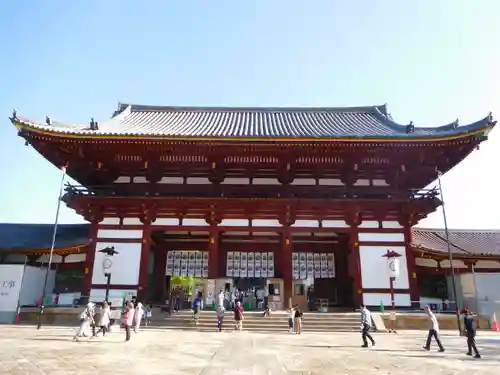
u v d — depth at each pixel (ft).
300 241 101.40
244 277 98.89
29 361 39.75
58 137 82.69
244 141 82.79
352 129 104.27
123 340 57.26
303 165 91.71
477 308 85.71
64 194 85.66
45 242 100.78
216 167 91.50
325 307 89.56
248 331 71.15
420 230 110.93
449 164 91.61
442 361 43.57
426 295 97.35
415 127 101.09
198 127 107.34
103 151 87.81
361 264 85.35
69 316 79.15
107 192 88.74
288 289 83.71
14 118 79.30
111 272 84.12
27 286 86.84
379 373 36.81
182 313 79.82
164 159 90.33
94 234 87.04
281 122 117.60
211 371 36.37
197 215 88.74
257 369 37.60
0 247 96.53
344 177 93.71
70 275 100.01
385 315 77.46
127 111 123.54
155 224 88.02
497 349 53.06
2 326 73.36
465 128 82.99
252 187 93.66
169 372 35.60
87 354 44.45
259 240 101.14
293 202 85.05
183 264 99.91
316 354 47.19
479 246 101.96
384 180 94.94
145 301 83.30
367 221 88.48
